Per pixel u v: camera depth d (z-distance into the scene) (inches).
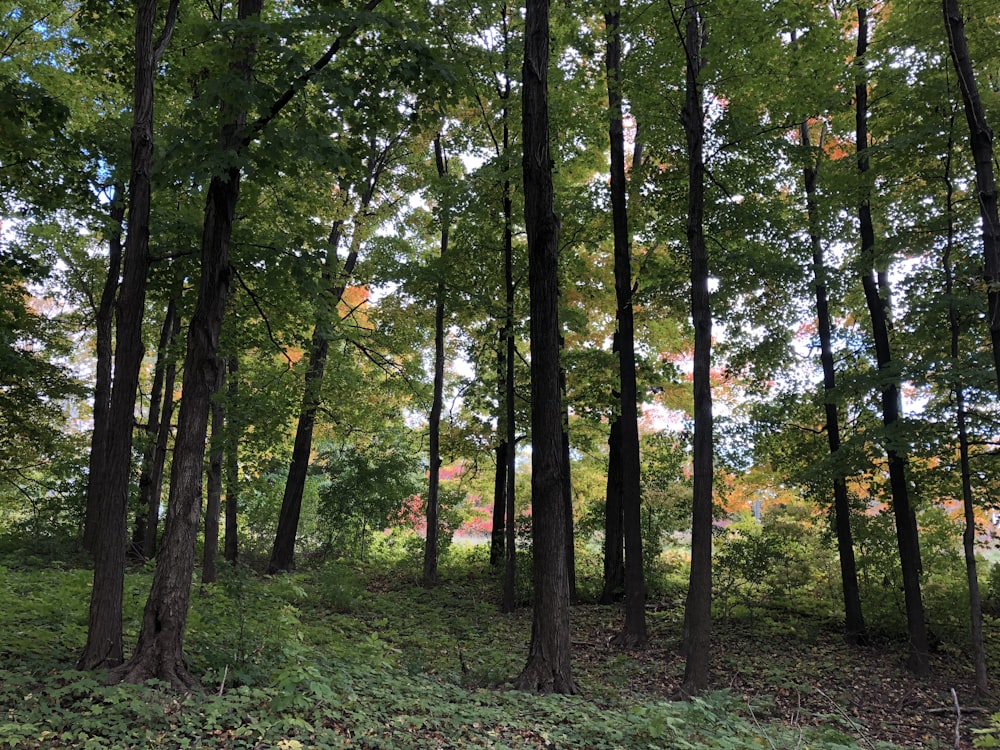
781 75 383.6
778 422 525.3
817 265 451.8
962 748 279.6
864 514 514.3
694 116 368.2
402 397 711.7
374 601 510.0
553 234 300.4
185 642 256.2
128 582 375.9
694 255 355.6
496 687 287.6
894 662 406.3
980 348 426.6
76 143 340.5
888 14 443.8
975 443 372.2
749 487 633.6
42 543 541.6
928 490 447.8
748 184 447.2
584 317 525.3
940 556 522.0
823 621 494.0
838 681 367.2
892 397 445.1
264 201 408.5
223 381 455.8
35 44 490.3
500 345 588.4
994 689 358.6
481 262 544.1
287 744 171.9
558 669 283.4
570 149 513.0
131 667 214.1
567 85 478.6
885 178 424.2
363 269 613.3
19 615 273.4
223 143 250.5
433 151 695.1
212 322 246.1
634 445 450.6
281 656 244.5
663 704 252.4
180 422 237.3
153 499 611.2
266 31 228.1
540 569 290.8
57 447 589.0
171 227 355.9
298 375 503.5
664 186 469.7
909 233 394.3
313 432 754.8
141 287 241.8
